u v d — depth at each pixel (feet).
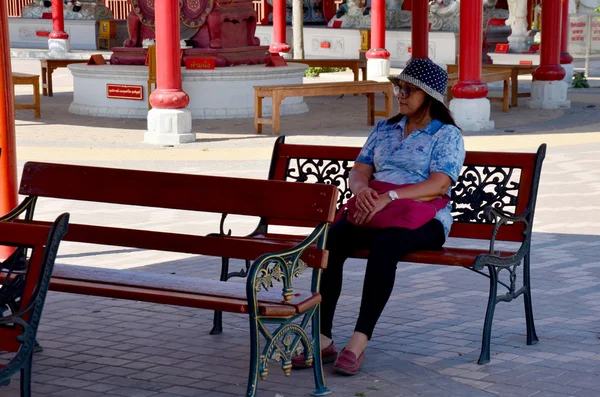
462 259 19.57
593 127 62.75
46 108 75.20
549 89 75.41
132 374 19.31
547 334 21.98
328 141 56.75
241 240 18.74
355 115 72.08
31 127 62.85
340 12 134.51
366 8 132.36
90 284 18.16
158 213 36.76
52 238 15.69
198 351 20.85
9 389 18.38
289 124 65.87
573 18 120.57
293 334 19.12
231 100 68.95
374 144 21.35
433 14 118.62
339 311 24.03
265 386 18.62
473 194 21.88
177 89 56.34
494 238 20.08
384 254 19.48
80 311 24.03
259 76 69.51
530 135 58.65
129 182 19.76
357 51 126.62
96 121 66.95
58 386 18.57
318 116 71.26
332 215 17.69
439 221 20.33
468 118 61.26
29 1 164.35
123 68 69.56
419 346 21.08
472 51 61.26
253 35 75.72
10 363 15.52
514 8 122.72
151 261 29.27
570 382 18.70
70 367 19.74
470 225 21.80
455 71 81.30
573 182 42.57
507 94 73.82
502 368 19.58
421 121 20.76
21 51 129.18
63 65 85.35
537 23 129.29
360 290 26.04
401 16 129.59
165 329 22.54
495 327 22.52
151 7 73.67
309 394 18.11
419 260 19.88
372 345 21.18
